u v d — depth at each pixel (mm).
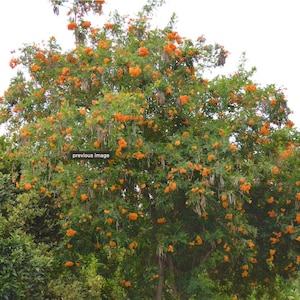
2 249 10516
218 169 11672
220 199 12484
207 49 13867
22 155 12422
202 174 11641
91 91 13156
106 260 13773
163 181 12406
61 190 12789
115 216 11742
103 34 14008
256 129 13711
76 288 13398
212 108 13609
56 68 13492
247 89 13586
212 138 12375
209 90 13562
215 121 13266
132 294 13250
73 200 12305
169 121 13312
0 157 14148
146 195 13273
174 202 12758
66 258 13172
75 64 13320
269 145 14086
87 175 12031
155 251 13070
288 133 14258
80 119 11930
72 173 12031
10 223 12695
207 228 13109
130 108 11383
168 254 13570
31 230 13977
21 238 11133
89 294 14273
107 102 11422
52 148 11898
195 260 13625
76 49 13375
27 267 10727
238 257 14273
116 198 12117
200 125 13070
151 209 13227
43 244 13242
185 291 13070
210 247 13508
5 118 13727
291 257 14180
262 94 13922
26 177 12617
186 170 11789
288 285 18031
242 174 12562
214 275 15539
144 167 12797
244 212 14219
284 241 14203
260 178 13727
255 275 15531
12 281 10398
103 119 11055
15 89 13750
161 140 13398
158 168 12227
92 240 13117
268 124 14039
